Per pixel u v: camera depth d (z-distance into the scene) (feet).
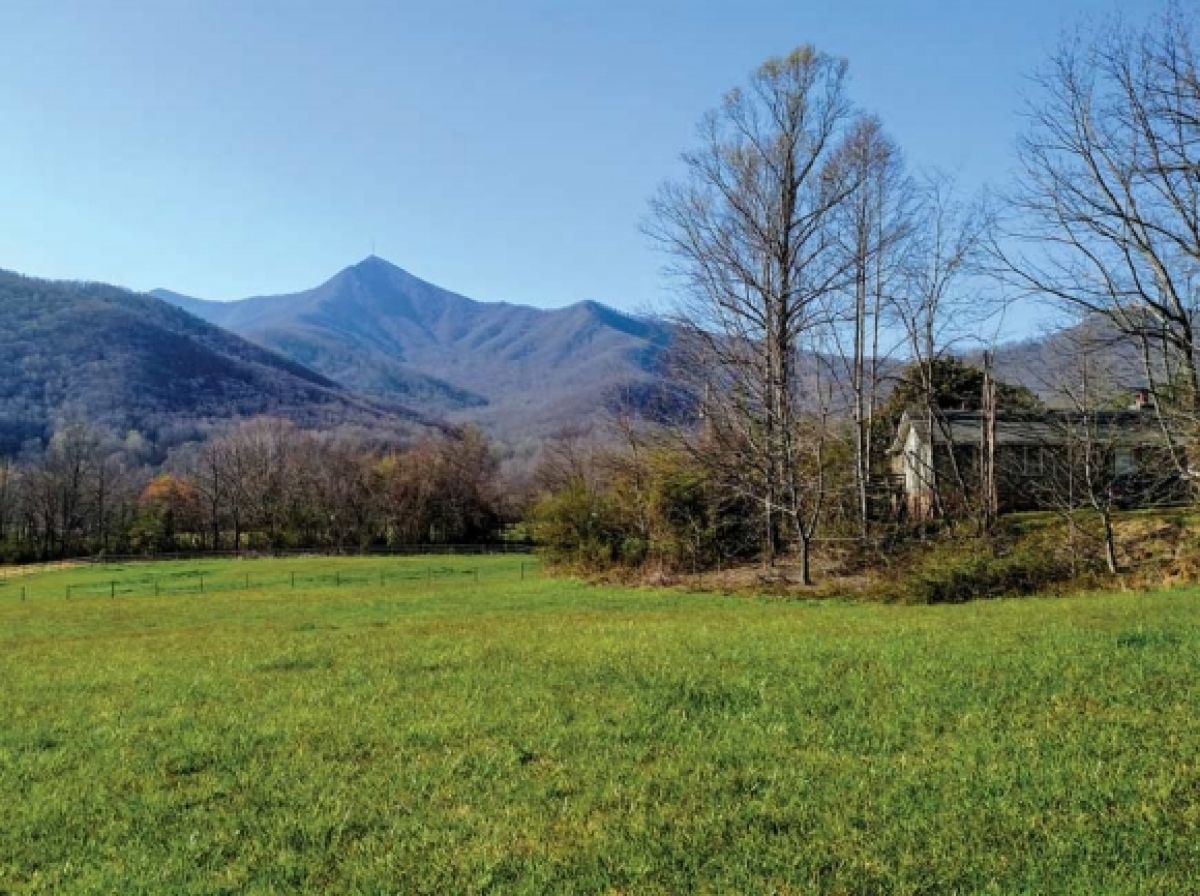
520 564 208.54
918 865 17.51
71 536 301.63
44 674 50.29
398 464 311.88
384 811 22.35
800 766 24.04
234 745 29.71
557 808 22.00
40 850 21.16
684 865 18.17
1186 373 79.87
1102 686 30.17
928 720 27.71
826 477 109.50
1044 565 80.74
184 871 19.38
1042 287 83.30
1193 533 85.76
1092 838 18.21
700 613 71.56
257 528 314.76
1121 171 78.13
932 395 117.80
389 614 90.27
